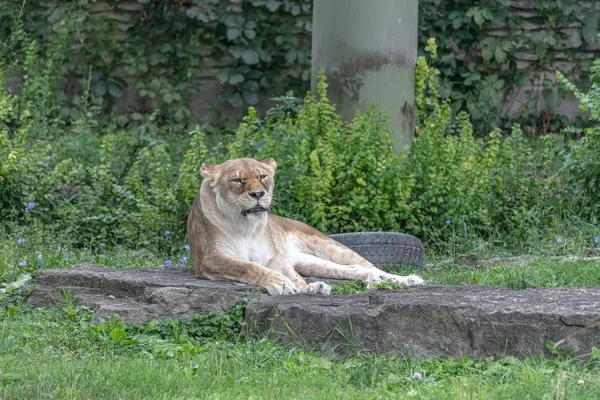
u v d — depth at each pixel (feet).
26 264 39.40
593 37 70.28
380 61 50.90
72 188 51.49
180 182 47.88
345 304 29.63
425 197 47.65
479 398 22.52
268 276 33.22
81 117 64.59
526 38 70.38
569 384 23.57
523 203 50.42
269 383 24.81
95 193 49.98
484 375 25.36
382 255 41.01
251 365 26.91
